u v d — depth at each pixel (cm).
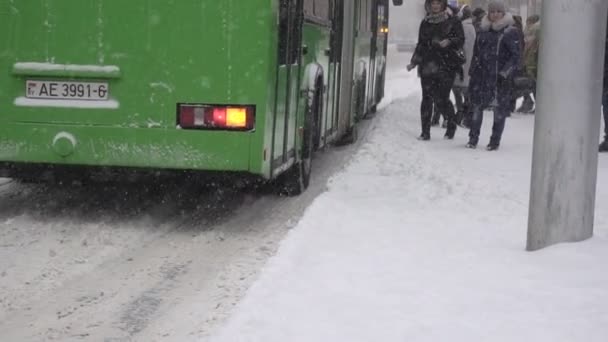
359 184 1248
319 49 1298
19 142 977
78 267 853
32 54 968
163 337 665
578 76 877
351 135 1811
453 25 1792
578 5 873
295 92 1121
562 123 881
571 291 742
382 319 670
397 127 1981
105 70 966
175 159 973
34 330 679
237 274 838
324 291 734
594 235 925
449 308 698
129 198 1182
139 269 852
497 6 1673
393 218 1048
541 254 866
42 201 1144
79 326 689
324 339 626
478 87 1705
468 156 1609
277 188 1227
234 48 961
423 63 1806
